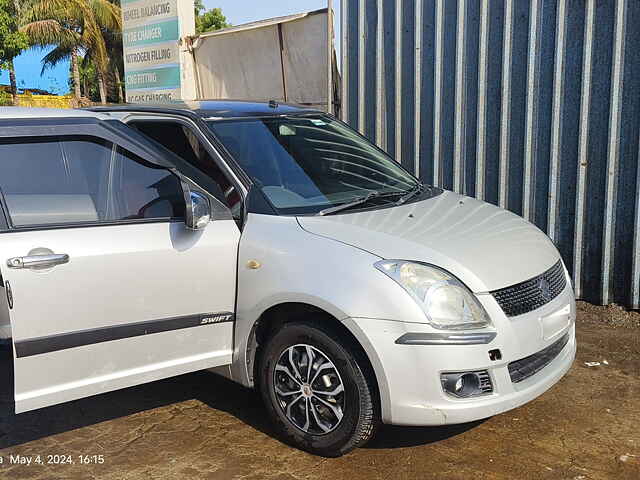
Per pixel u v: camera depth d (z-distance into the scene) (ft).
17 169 10.86
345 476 11.04
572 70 18.84
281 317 11.78
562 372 11.82
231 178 12.62
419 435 12.36
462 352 10.25
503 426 12.66
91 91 140.97
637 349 16.31
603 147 18.62
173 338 11.57
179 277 11.46
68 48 110.42
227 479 11.06
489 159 20.74
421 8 21.27
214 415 13.35
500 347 10.50
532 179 19.97
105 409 13.73
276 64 25.96
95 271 10.78
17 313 10.23
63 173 11.23
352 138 15.75
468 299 10.55
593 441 12.09
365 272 10.62
